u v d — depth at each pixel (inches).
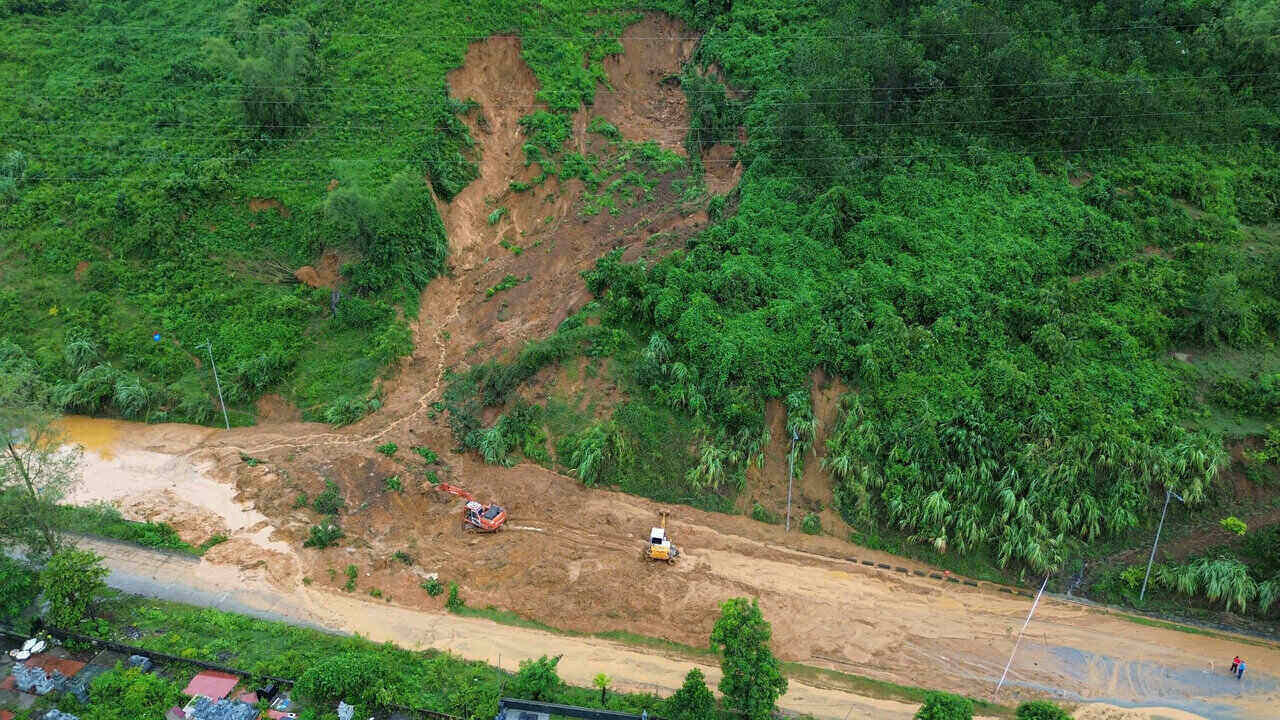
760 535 1782.7
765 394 1887.3
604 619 1581.0
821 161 2190.0
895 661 1525.6
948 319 1923.0
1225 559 1654.8
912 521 1742.1
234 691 1350.9
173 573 1638.8
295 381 2138.3
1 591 1498.5
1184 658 1549.0
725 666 1307.8
